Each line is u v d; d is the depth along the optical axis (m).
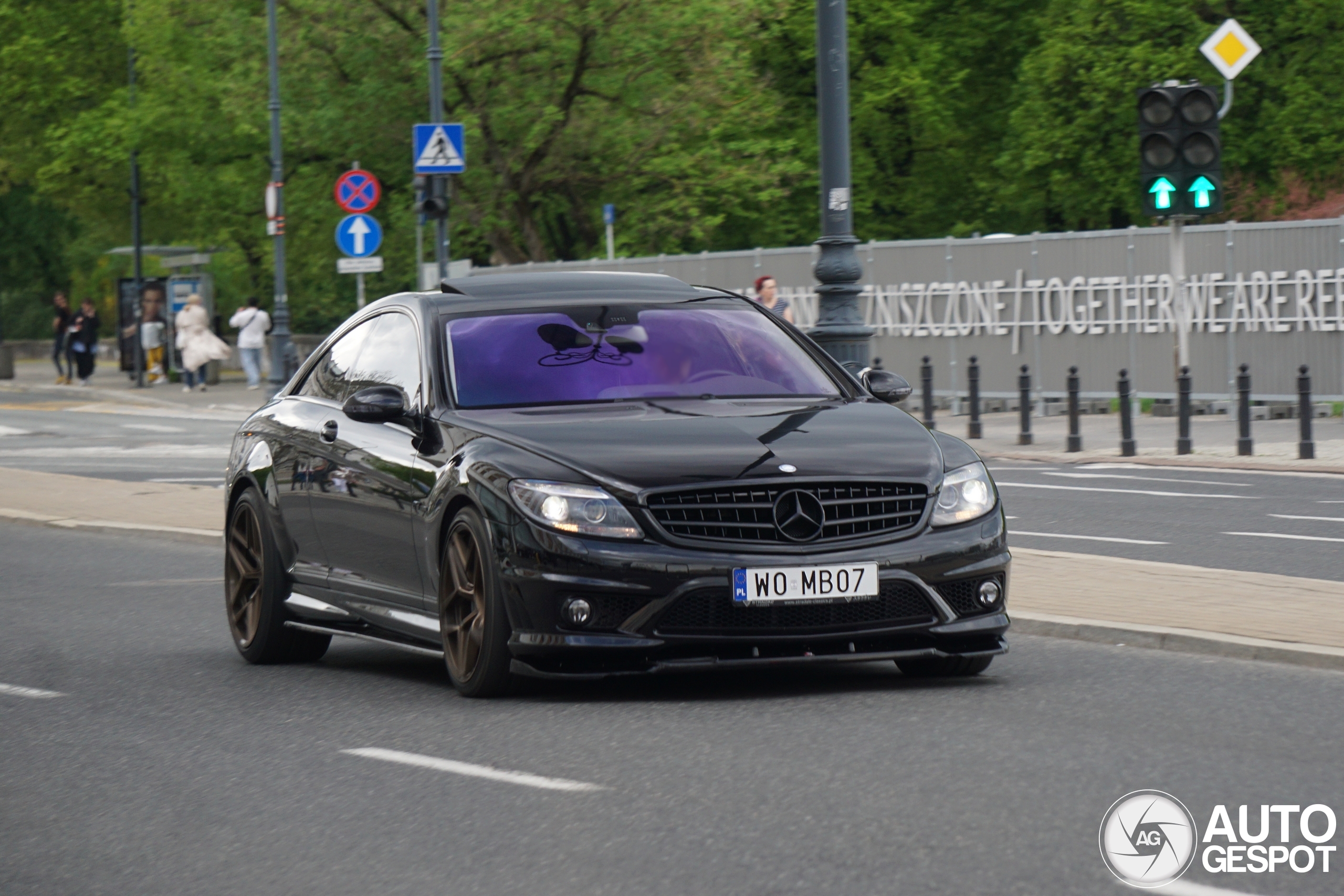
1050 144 62.22
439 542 11.41
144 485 28.25
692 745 9.63
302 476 13.18
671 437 10.93
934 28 69.25
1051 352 41.09
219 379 67.31
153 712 11.47
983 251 42.38
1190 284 38.19
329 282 80.69
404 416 12.08
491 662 10.91
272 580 13.51
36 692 12.36
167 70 65.44
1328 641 12.28
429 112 56.28
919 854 7.30
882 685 11.48
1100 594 14.68
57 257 105.44
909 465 10.89
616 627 10.46
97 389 63.22
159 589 18.28
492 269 54.75
